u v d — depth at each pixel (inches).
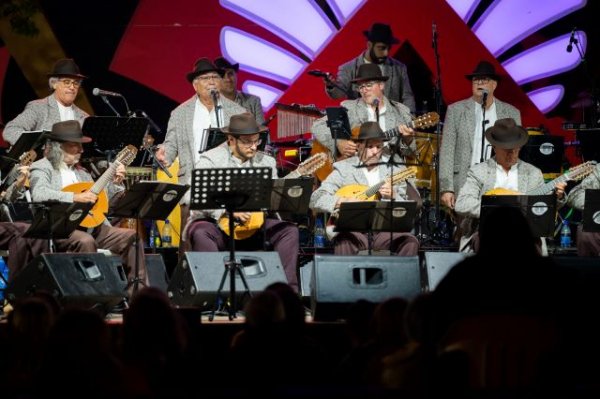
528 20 960.9
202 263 589.0
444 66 964.0
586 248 697.6
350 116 759.1
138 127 691.4
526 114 965.8
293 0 964.6
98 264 588.1
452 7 961.5
